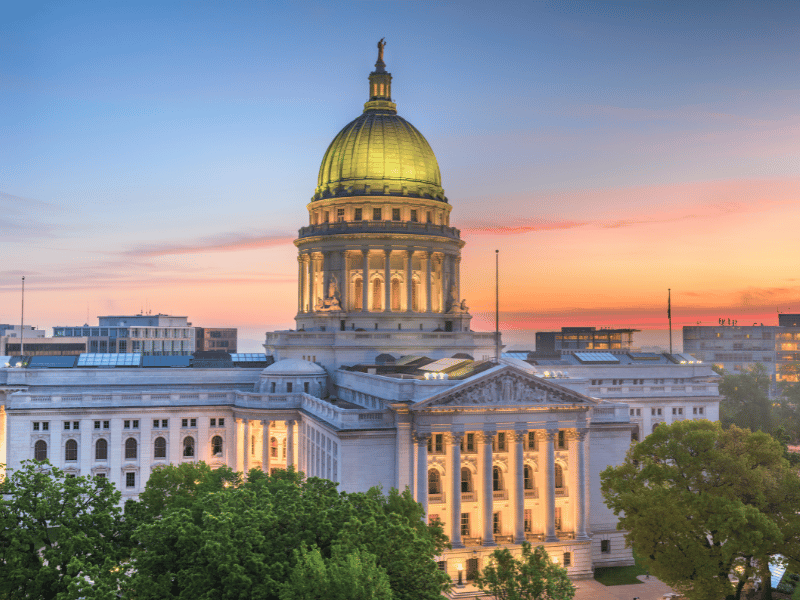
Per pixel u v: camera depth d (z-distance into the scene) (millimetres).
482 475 91688
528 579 61781
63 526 54719
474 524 92938
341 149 139750
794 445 174375
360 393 108250
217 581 50031
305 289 142375
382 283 135750
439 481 92625
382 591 47781
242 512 58031
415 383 91875
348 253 134625
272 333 146375
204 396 121000
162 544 53344
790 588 82375
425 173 139625
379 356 125625
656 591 86750
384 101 145625
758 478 72938
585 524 95438
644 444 80875
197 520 58844
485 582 62781
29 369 122625
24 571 51906
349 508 57938
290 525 55312
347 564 47781
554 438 95062
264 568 50000
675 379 150250
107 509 60250
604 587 88688
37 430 113562
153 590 50250
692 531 72625
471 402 91250
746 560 73250
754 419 166625
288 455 115438
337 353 125750
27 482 59500
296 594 47125
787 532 70188
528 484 96250
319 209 139625
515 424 93000
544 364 150750
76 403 115625
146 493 75438
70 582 48688
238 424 119562
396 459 90375
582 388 102875
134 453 117438
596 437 100375
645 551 74188
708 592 69125
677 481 76438
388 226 133250
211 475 82625
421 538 58344
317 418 102625
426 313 134625
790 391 196500
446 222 142625
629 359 159000
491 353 133250
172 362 132625
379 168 137000
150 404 117875
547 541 93312
